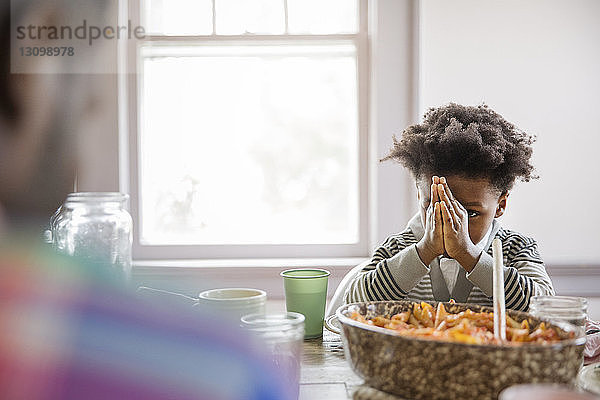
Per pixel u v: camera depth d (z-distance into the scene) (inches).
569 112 81.4
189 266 80.7
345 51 86.7
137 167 84.1
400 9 79.9
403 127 80.6
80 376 24.5
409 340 24.1
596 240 81.9
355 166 87.1
